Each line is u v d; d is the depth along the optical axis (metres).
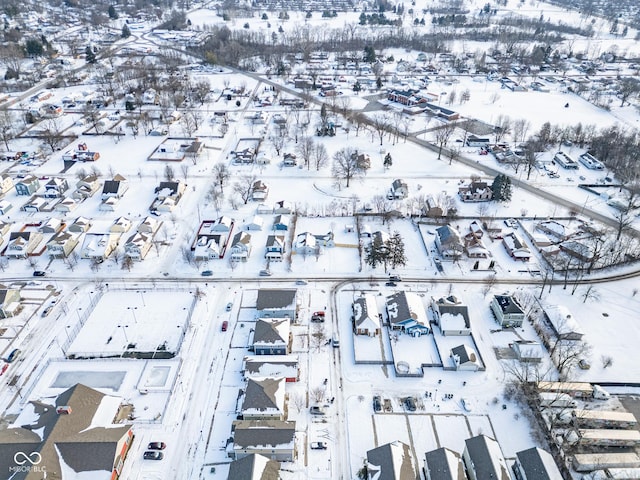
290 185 133.00
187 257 100.62
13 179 135.38
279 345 77.44
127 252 100.94
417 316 82.81
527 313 86.81
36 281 94.56
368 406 69.81
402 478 55.50
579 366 76.06
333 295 91.81
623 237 107.38
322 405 69.38
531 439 65.12
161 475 60.31
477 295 91.88
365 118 181.50
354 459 62.59
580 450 63.53
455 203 123.69
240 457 62.22
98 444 59.44
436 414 68.62
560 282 95.50
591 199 126.38
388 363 77.31
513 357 78.19
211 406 69.50
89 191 127.81
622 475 58.81
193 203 123.69
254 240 108.19
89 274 97.12
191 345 79.94
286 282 95.31
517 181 136.12
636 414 68.50
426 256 103.00
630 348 79.94
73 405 64.69
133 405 69.75
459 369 75.44
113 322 85.06
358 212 118.62
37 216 117.62
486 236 110.31
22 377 74.12
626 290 93.38
